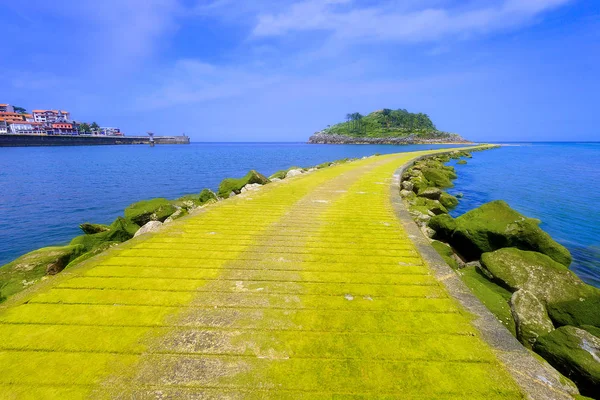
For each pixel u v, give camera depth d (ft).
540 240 24.86
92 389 7.63
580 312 15.85
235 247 17.22
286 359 8.71
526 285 17.98
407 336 9.77
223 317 10.62
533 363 8.69
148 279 13.25
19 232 43.42
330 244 17.92
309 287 12.79
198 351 8.98
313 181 43.91
